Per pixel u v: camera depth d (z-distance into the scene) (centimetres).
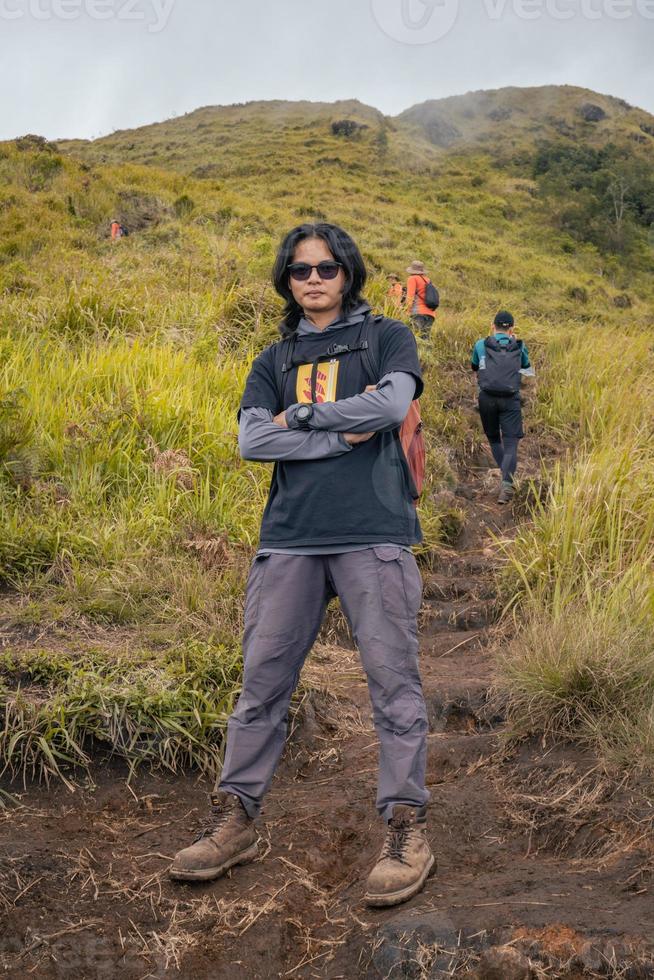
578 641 387
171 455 597
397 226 3500
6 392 613
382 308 1100
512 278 3012
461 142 7431
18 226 1967
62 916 260
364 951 244
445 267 2925
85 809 322
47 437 603
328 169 4931
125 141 7156
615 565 533
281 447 271
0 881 268
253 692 280
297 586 275
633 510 591
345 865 299
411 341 285
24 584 458
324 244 284
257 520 579
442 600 579
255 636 279
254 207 2769
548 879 265
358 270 288
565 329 1233
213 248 1334
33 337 809
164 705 355
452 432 869
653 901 242
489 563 618
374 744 389
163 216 2373
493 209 4553
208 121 7644
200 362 830
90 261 1386
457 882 275
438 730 408
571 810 307
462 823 317
